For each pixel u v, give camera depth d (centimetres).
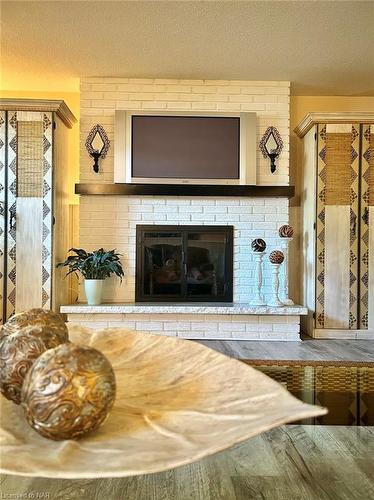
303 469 168
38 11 337
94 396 67
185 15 342
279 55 413
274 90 479
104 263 446
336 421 127
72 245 507
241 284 478
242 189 467
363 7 328
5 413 79
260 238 472
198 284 479
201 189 465
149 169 466
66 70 453
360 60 423
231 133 472
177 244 478
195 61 428
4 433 69
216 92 477
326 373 184
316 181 457
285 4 325
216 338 446
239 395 78
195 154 469
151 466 57
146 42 388
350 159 454
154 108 474
